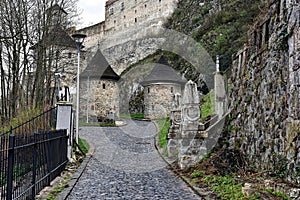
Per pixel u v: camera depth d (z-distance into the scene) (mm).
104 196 7398
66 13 26359
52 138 8750
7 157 5121
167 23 56250
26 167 6262
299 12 6242
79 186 8500
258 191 6078
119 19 66125
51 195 7273
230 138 10992
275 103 7363
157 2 59688
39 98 21891
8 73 22812
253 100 9164
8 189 5098
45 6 23766
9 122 15219
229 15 36312
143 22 61188
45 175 7973
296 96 6184
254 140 8734
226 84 13672
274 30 7660
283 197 5633
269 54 7922
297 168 5949
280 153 6871
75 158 12859
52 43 24766
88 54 48031
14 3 22156
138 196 7387
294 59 6320
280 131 6957
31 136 6586
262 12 9211
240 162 9188
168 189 8086
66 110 12484
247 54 10289
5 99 22797
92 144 17703
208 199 6801
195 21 47594
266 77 8102
